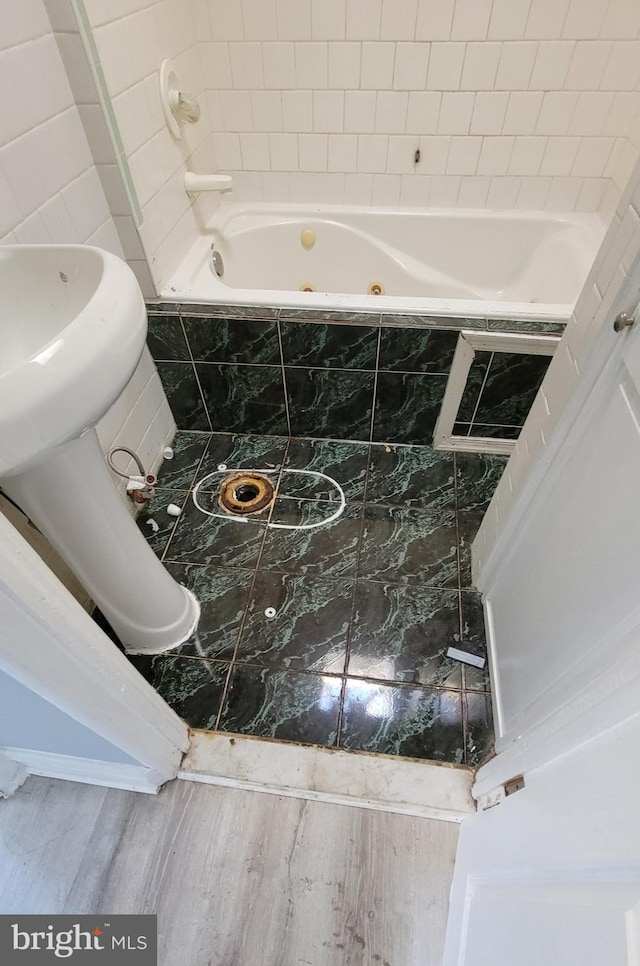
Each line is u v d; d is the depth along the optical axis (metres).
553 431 0.87
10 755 0.99
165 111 1.43
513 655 1.03
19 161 0.97
